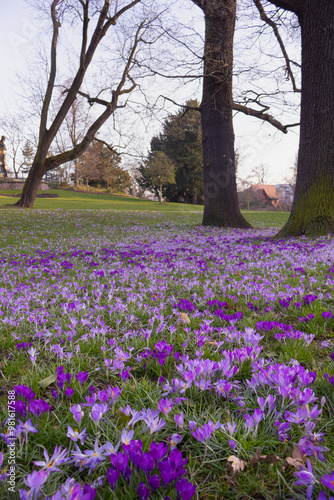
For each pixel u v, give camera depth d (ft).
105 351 8.43
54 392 6.23
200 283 16.07
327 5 31.07
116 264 22.65
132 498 3.70
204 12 52.34
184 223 63.10
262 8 44.14
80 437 4.47
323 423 5.29
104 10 66.28
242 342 8.73
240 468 4.32
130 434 4.21
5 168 201.87
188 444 4.96
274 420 5.13
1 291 14.12
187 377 5.87
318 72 31.78
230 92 55.88
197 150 171.73
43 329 9.80
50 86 76.69
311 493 3.63
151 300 13.52
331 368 7.02
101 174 223.10
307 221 33.04
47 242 36.32
